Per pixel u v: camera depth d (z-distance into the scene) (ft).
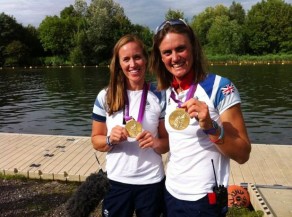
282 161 19.63
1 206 15.81
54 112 48.29
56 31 189.98
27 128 39.40
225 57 162.50
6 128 39.65
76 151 22.59
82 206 8.41
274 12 178.91
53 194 17.08
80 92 69.41
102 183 8.52
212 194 6.88
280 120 39.65
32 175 19.12
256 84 74.90
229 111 6.82
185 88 7.37
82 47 169.89
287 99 53.42
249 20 188.75
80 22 184.14
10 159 21.40
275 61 159.94
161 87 8.08
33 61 179.93
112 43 171.01
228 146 6.68
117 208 8.77
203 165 7.02
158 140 8.48
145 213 8.68
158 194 8.71
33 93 69.41
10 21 185.78
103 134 9.16
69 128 38.86
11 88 79.05
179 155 7.25
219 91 6.90
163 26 7.25
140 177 8.59
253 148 22.06
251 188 14.70
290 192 14.10
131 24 180.45
